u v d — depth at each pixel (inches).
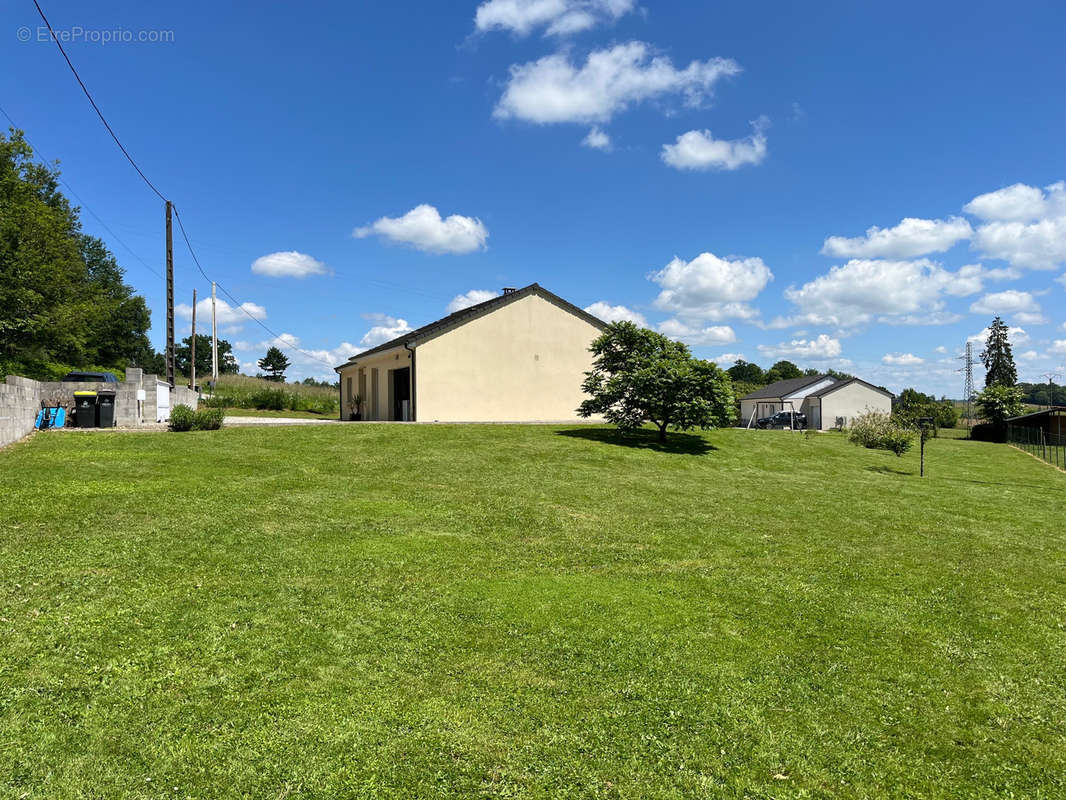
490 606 206.4
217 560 231.8
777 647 188.2
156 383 692.1
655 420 719.1
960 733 145.7
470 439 619.2
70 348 1228.5
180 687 144.6
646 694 154.9
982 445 1364.4
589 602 215.8
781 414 1731.1
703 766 127.6
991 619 223.6
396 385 919.7
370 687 150.3
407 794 114.0
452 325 834.2
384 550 260.4
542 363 901.2
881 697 160.9
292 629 178.5
